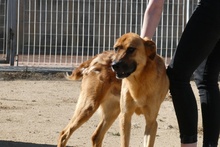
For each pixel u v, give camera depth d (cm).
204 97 583
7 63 1446
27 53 1473
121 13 1462
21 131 866
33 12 1468
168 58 1470
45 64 1477
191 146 584
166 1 1464
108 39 1476
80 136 849
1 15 1445
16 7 1445
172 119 990
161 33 1467
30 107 1058
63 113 1017
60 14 1477
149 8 611
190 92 579
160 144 812
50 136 843
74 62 1482
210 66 584
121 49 600
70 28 1477
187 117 579
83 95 723
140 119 970
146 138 623
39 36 1473
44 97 1176
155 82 606
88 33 1470
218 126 586
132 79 607
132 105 623
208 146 584
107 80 714
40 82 1372
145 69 603
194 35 562
